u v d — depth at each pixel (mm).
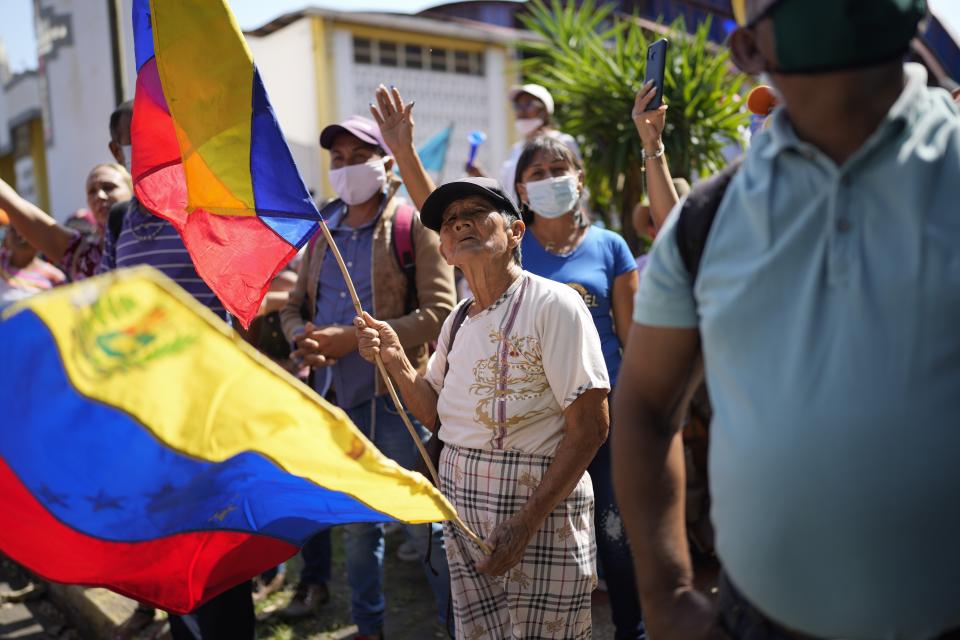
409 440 3234
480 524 2178
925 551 1079
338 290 3328
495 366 2184
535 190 3082
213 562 1969
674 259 1296
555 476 2094
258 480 1735
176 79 2445
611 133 6207
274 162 2426
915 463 1060
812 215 1130
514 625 2207
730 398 1186
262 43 13430
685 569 1353
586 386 2098
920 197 1075
